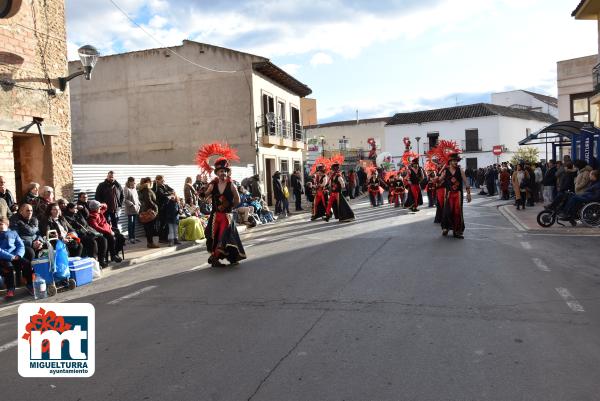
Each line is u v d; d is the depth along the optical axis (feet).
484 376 13.20
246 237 44.70
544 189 59.00
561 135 64.59
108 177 39.09
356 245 35.53
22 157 38.86
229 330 17.60
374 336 16.40
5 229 26.30
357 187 107.45
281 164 95.35
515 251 31.24
